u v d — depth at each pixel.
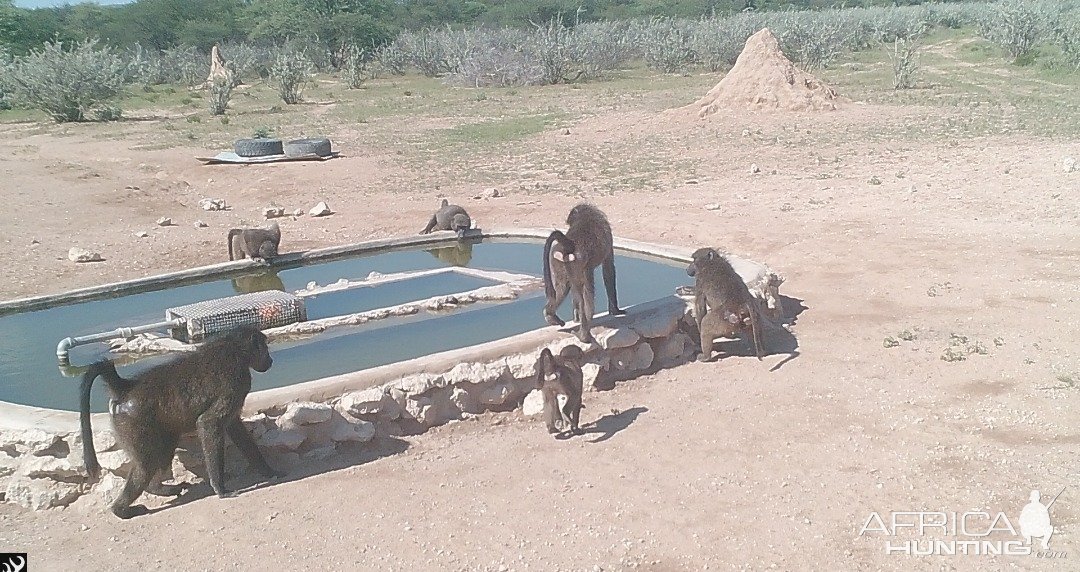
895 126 24.48
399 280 11.19
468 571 5.33
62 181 20.22
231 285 11.30
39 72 36.06
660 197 17.31
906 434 6.92
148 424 5.98
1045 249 12.13
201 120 35.84
